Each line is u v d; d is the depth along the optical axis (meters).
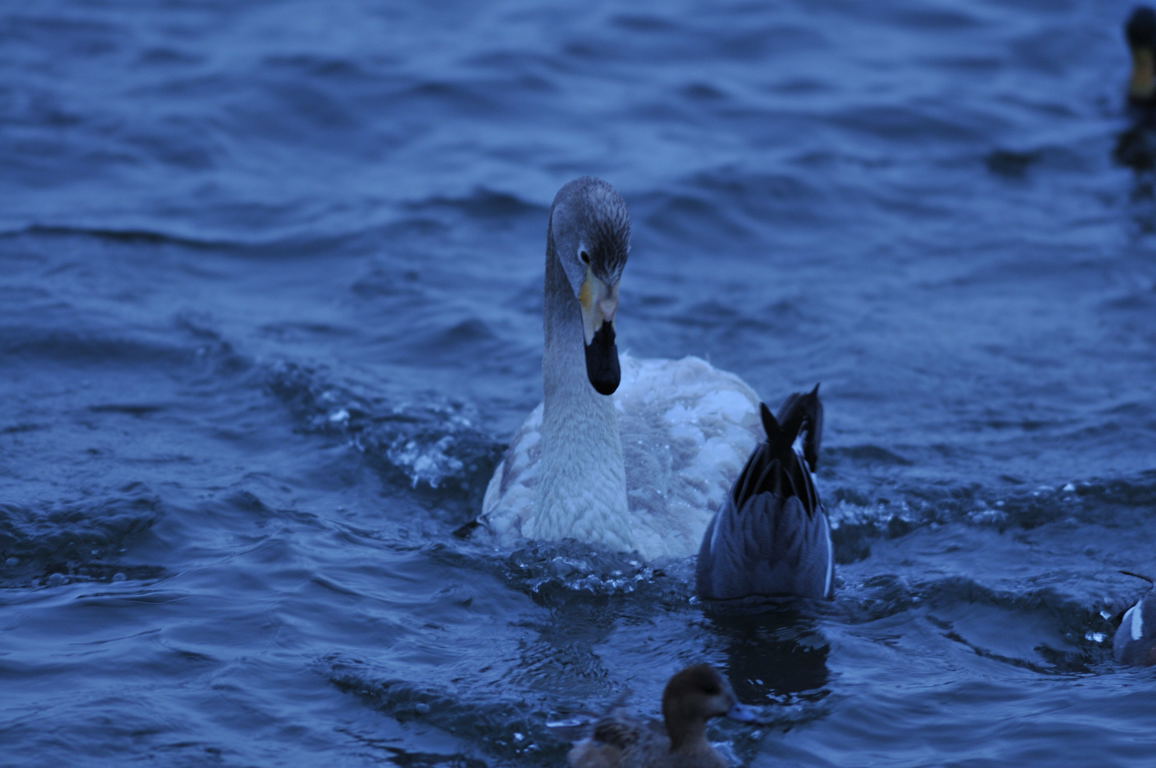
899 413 15.69
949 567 12.59
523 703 10.10
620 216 11.81
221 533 12.74
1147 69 24.61
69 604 11.31
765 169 22.00
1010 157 22.91
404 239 20.02
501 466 13.97
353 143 23.30
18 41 26.38
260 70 25.30
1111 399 15.88
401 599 11.73
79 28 27.12
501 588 12.01
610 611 11.74
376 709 9.97
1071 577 12.19
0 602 11.40
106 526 12.59
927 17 28.48
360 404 15.44
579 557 12.30
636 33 27.48
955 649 11.15
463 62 25.91
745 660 10.96
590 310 11.90
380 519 13.48
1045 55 26.98
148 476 13.67
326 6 28.77
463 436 14.97
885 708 10.16
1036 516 13.45
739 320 17.92
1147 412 15.48
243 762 9.27
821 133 23.52
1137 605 11.18
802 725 9.97
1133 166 22.69
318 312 18.05
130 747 9.38
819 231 20.59
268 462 14.35
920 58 26.70
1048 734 9.73
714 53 26.73
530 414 14.17
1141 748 9.54
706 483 13.12
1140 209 21.19
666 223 20.59
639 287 18.89
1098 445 14.85
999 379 16.41
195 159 22.42
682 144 23.09
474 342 17.27
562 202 12.12
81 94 24.28
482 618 11.54
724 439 13.55
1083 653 11.14
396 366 16.69
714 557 11.94
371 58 25.89
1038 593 11.85
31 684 10.12
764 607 11.83
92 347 16.69
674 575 12.28
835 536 13.30
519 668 10.70
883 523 13.46
